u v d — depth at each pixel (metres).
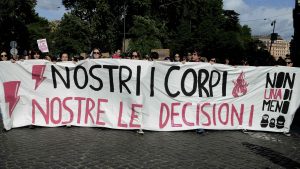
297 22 26.80
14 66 9.05
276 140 8.87
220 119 9.54
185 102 9.34
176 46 60.28
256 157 7.36
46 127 9.29
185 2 62.22
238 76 9.53
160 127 9.27
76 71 9.27
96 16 56.22
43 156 6.90
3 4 49.69
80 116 9.38
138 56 10.72
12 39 54.75
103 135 8.62
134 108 9.16
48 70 9.23
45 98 9.29
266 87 9.62
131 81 9.13
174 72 9.24
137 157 7.01
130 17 59.47
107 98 9.26
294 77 9.64
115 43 59.31
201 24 65.50
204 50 64.19
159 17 61.50
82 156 6.96
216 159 7.10
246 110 9.64
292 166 6.90
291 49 31.48
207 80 9.40
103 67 9.18
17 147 7.46
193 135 9.02
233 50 64.31
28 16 55.25
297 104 9.70
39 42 18.19
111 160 6.78
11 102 9.02
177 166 6.59
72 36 56.19
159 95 9.23
